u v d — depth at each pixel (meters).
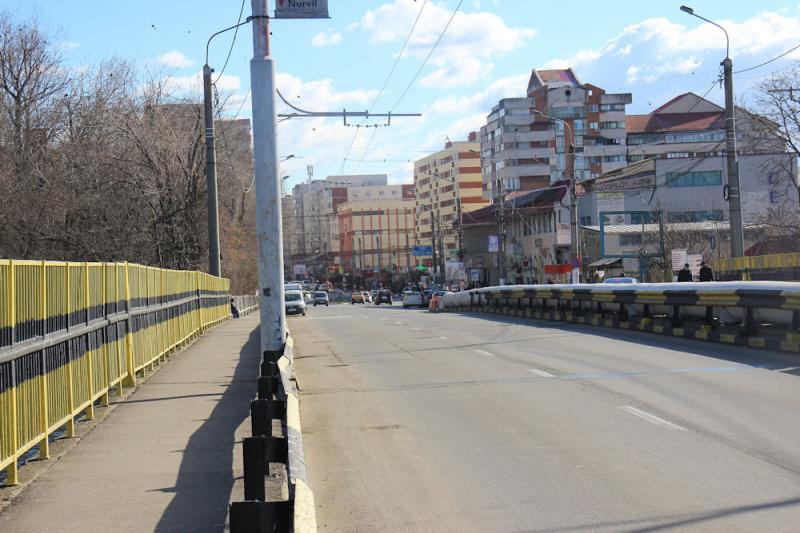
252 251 78.00
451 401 12.23
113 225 40.19
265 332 14.67
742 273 31.11
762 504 6.68
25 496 7.41
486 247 95.31
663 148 111.88
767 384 12.59
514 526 6.37
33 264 8.45
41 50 41.19
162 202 42.62
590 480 7.62
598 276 56.53
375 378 15.08
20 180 36.81
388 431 10.23
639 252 52.84
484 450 9.00
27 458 8.91
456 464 8.44
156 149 43.03
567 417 10.66
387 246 166.12
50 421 9.05
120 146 43.44
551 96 111.81
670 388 12.56
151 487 7.70
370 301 109.25
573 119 111.56
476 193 145.50
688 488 7.23
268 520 4.43
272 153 14.65
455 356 18.20
